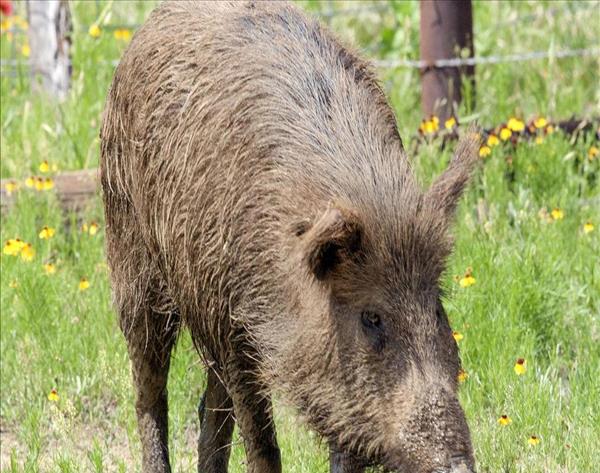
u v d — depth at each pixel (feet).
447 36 67.21
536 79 76.74
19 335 52.39
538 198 61.11
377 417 32.81
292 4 41.22
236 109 37.32
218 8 40.47
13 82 82.12
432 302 33.40
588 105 76.07
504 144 63.82
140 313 42.80
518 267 52.24
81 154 67.41
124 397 47.60
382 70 77.61
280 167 35.91
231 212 36.45
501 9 83.66
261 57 37.93
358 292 33.19
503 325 49.26
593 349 48.75
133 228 42.27
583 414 44.21
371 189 34.40
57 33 78.18
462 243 53.98
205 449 42.83
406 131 66.13
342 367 33.35
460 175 35.32
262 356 35.63
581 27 80.89
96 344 51.13
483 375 46.96
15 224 59.98
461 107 66.08
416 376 32.42
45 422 48.26
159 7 42.09
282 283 34.88
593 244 55.67
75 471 43.32
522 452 43.55
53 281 55.11
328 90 37.35
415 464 31.81
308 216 34.60
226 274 36.68
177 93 39.17
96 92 76.59
